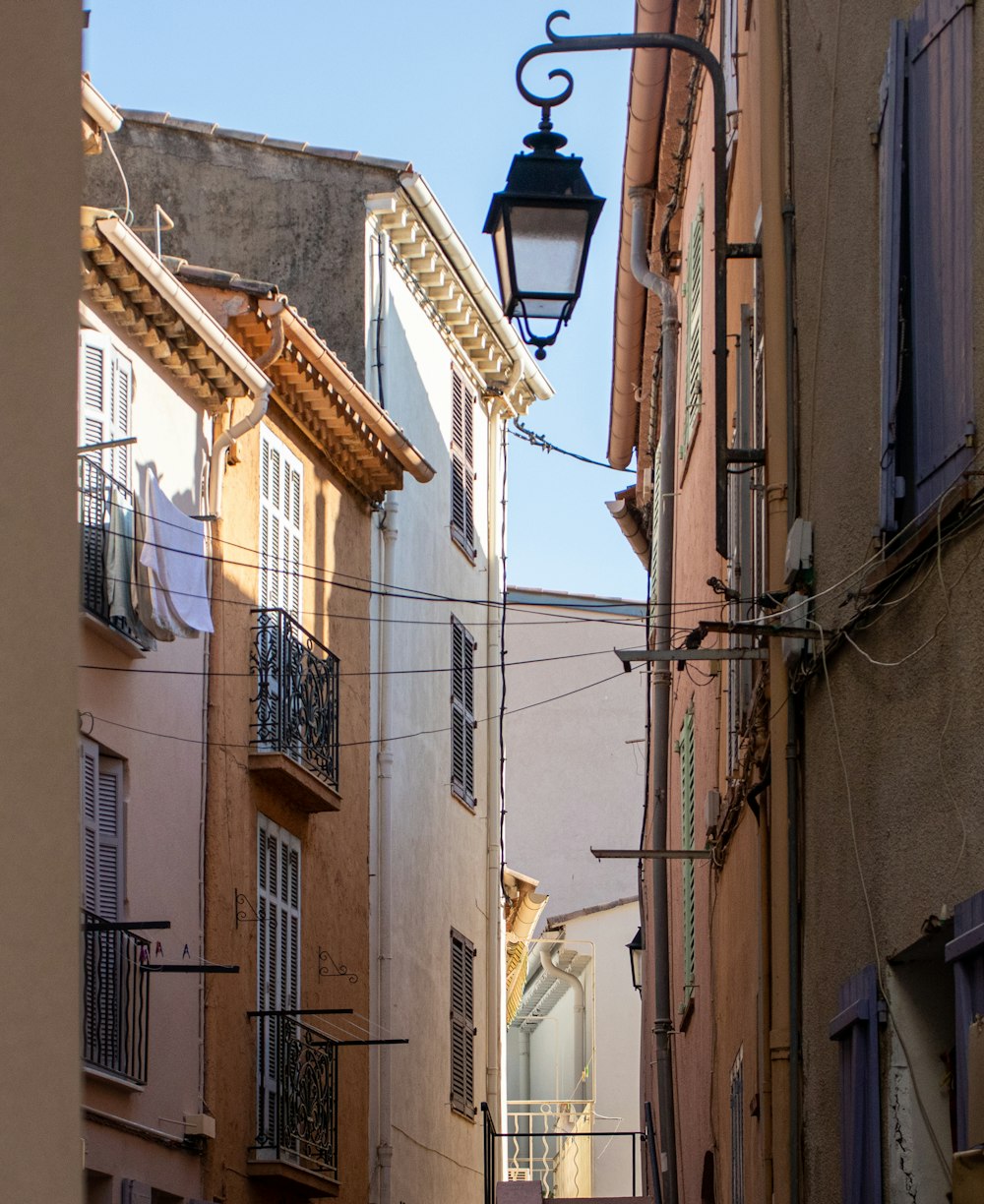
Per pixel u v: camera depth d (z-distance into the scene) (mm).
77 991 2852
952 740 6180
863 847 7379
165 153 23594
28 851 2824
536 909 29297
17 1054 2736
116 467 15320
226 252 23281
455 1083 23797
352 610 20938
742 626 8336
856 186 7754
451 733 24766
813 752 8508
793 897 8773
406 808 22328
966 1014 5785
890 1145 6766
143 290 15180
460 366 26672
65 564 2979
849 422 7801
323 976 18984
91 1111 13641
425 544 24172
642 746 41031
